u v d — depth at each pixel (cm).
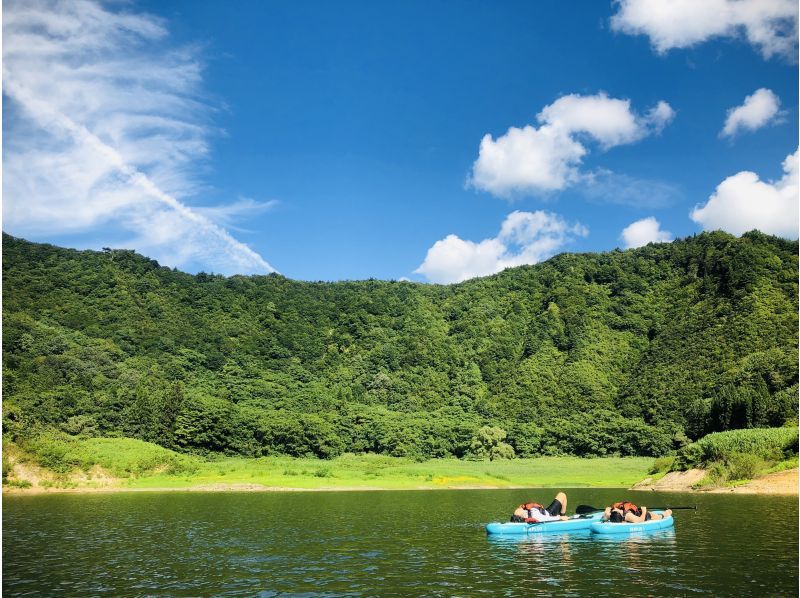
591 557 2527
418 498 5756
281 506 4894
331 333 18612
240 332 17488
